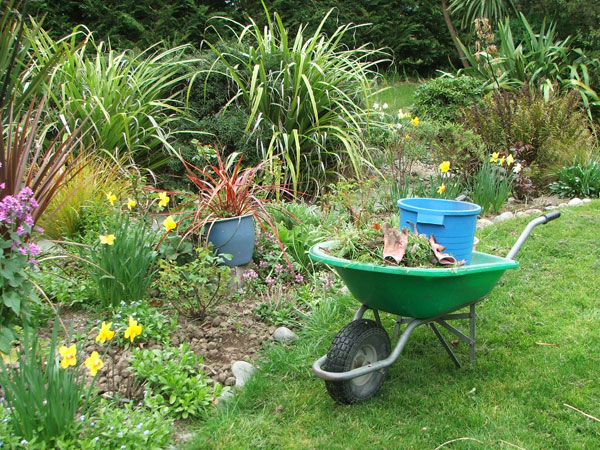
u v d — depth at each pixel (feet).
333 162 23.56
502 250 16.28
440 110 32.09
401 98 40.75
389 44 47.26
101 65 23.59
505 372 10.87
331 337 12.28
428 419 9.59
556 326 12.30
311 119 22.79
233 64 24.17
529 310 13.14
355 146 22.00
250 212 14.82
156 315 11.75
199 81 23.84
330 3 45.14
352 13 45.57
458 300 9.77
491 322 12.76
